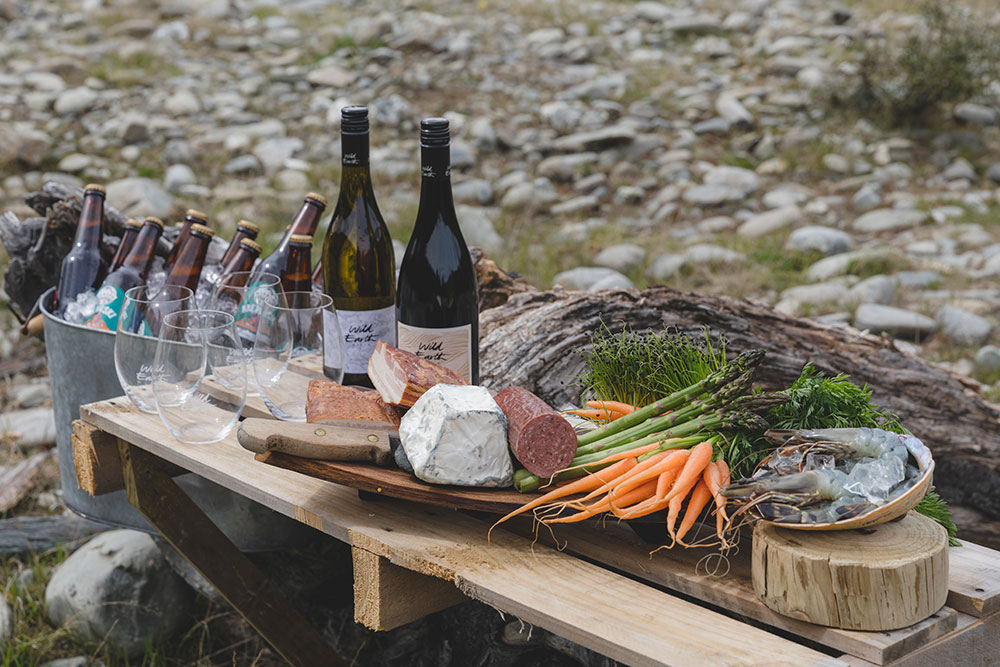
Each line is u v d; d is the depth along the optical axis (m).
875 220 5.98
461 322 1.65
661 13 9.84
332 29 9.40
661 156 7.07
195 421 1.58
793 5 9.80
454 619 2.01
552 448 1.30
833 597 1.12
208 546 1.86
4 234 2.71
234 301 1.89
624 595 1.20
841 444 1.21
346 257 1.84
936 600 1.14
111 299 1.96
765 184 6.68
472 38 8.98
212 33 9.48
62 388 1.95
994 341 4.47
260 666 2.44
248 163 6.78
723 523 1.30
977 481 2.52
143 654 2.53
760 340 2.45
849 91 7.74
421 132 1.62
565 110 7.57
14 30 9.38
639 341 1.54
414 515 1.40
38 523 2.97
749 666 1.05
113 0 10.19
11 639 2.55
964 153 7.07
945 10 8.27
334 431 1.35
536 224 6.07
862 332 2.65
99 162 6.86
